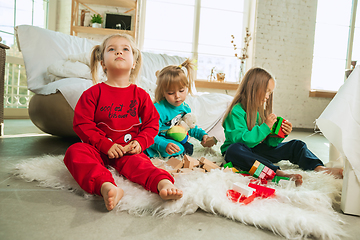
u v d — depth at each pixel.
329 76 4.45
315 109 4.29
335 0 4.34
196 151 1.57
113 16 3.87
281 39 4.14
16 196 0.78
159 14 4.17
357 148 0.75
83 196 0.81
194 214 0.73
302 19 4.18
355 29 4.43
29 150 1.45
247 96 1.32
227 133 1.30
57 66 1.89
